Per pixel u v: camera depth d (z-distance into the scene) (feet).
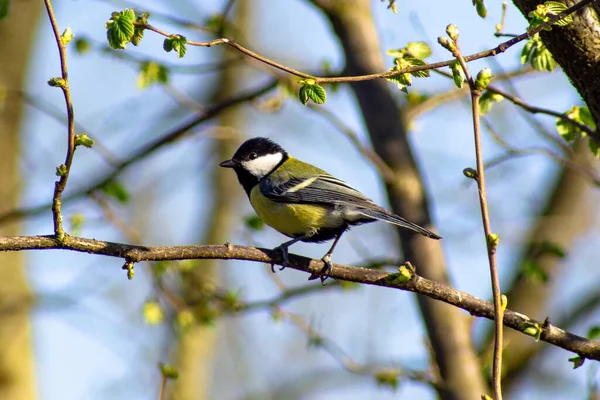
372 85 38.78
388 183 37.29
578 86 23.09
